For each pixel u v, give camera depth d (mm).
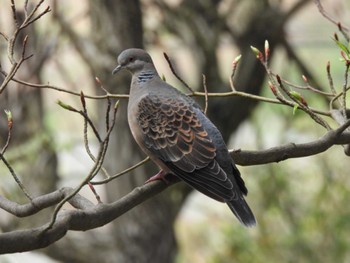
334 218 14367
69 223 6086
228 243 14750
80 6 17219
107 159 12695
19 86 13820
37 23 13945
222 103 13930
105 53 12148
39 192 13922
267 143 16391
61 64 14773
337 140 7387
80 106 15188
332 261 14391
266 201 14648
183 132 8055
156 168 12797
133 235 13109
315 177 14750
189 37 14109
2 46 13641
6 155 13609
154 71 8789
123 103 12273
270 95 15578
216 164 7746
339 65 18531
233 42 14398
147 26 14680
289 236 14492
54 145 13797
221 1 14516
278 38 14188
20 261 13945
